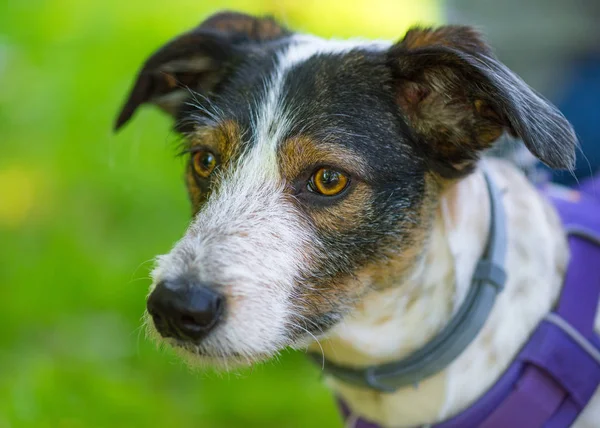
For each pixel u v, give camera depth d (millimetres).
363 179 3096
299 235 3068
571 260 3260
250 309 2896
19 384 5156
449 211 3184
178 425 5191
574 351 3055
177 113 3834
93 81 8266
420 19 10227
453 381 3146
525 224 3285
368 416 3412
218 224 3029
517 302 3150
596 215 3479
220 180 3207
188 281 2840
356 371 3295
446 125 3209
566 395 3062
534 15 5074
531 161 3938
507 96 2896
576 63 4996
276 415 5375
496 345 3117
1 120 7863
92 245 6680
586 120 4766
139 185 7207
